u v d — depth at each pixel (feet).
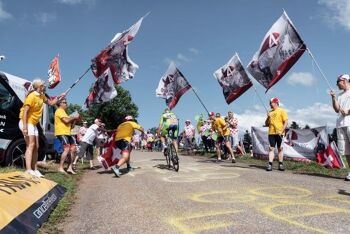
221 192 24.07
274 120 37.01
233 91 48.19
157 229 16.39
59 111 35.32
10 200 15.90
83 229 17.02
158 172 36.11
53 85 34.76
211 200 21.67
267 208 19.31
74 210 20.70
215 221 17.16
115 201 22.68
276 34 38.14
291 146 46.29
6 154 31.24
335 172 34.53
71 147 36.01
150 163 47.03
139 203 21.70
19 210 15.62
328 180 29.07
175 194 23.93
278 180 28.94
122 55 40.47
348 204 19.98
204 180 29.66
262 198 21.89
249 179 29.66
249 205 20.10
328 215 17.67
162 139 39.22
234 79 47.98
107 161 37.68
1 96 31.42
